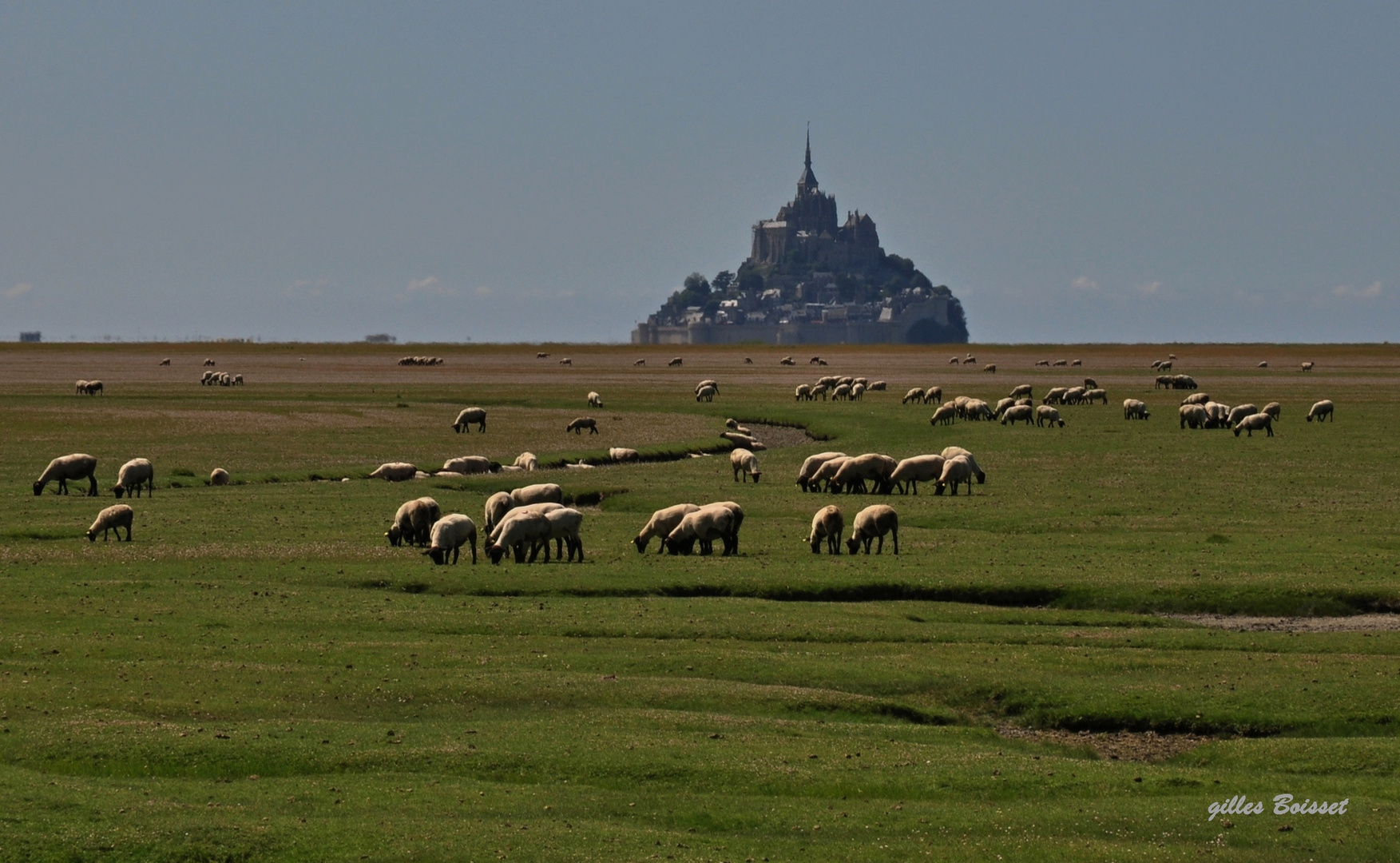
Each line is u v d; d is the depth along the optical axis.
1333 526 188.38
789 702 100.69
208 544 166.25
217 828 73.69
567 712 97.88
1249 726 97.69
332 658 109.94
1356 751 90.06
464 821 76.12
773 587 142.75
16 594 132.75
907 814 77.94
